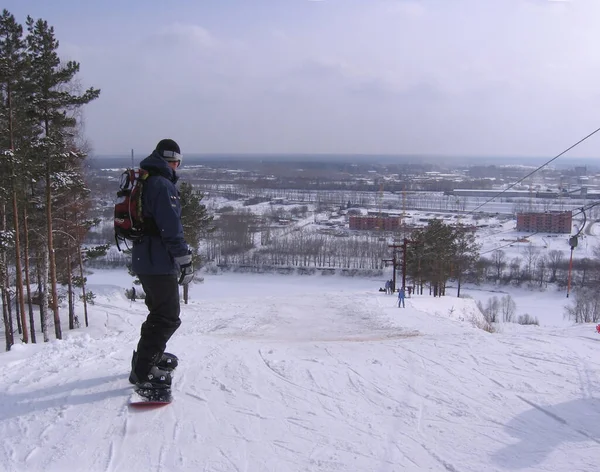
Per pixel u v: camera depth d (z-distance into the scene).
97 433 3.08
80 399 3.58
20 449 2.88
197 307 27.62
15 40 17.25
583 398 3.80
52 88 19.38
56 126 19.83
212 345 5.49
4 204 19.08
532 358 4.94
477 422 3.37
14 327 26.03
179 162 3.53
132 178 3.42
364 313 18.95
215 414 3.40
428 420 3.40
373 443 3.04
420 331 13.02
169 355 4.17
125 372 4.15
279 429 3.20
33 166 17.89
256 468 2.71
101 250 25.95
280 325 15.91
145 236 3.44
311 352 5.33
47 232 20.66
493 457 2.87
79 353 4.94
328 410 3.54
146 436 3.05
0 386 3.85
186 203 33.31
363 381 4.20
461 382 4.20
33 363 4.52
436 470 2.72
